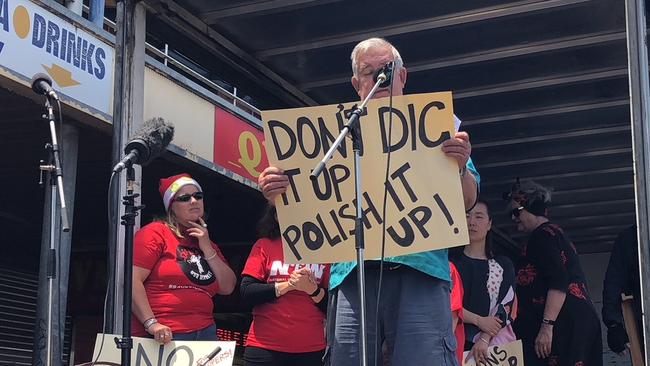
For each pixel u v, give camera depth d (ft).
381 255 8.25
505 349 14.73
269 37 14.71
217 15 13.84
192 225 12.73
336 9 13.80
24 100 13.79
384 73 8.54
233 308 23.82
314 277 12.64
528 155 20.17
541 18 14.02
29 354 22.65
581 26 14.21
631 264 14.58
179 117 15.10
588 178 21.72
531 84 16.21
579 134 18.53
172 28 13.94
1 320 21.62
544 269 15.81
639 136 9.84
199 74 16.98
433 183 8.57
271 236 13.23
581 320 15.43
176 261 12.19
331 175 8.84
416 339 8.23
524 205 16.98
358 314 8.46
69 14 13.70
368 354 8.35
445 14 13.94
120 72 12.17
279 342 12.62
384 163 8.72
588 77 15.84
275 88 16.28
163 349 11.24
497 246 26.32
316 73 15.97
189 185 12.79
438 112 8.70
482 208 15.37
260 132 17.88
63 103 13.43
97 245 24.66
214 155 16.07
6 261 22.33
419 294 8.39
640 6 10.27
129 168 10.05
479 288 14.96
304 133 9.02
